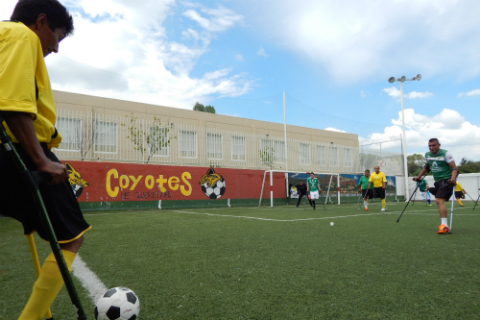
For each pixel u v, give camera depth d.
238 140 16.23
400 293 2.41
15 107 1.29
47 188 1.50
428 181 23.31
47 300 1.51
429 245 4.33
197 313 2.05
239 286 2.60
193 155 14.62
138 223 7.38
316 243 4.51
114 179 12.05
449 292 2.43
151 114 16.27
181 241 4.76
